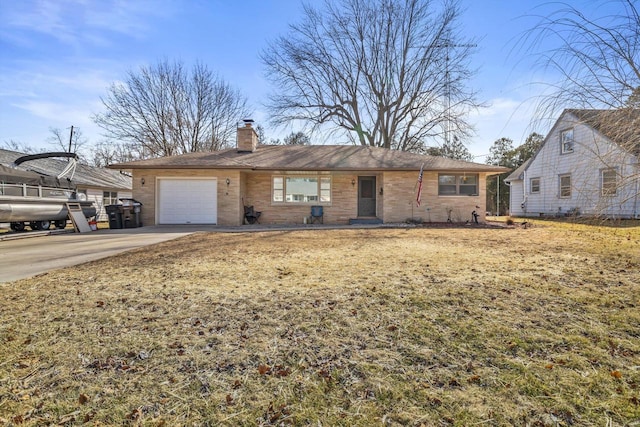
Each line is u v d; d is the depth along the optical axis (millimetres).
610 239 7824
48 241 8625
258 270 4625
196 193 13336
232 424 1636
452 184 14219
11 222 10578
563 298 3295
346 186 14594
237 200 13328
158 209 13258
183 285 3885
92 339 2508
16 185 10688
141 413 1708
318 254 5891
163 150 25656
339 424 1630
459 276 4133
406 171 13938
